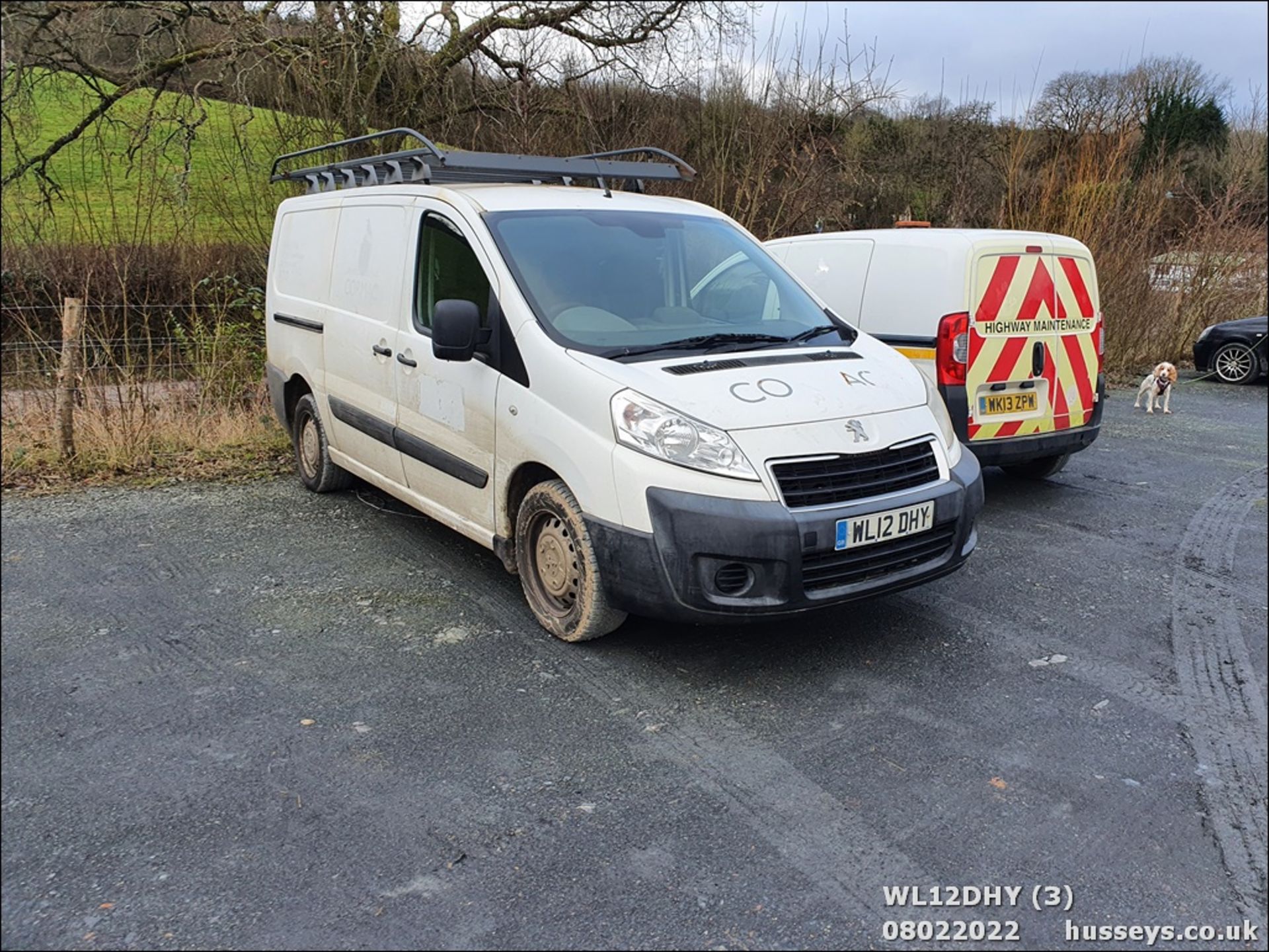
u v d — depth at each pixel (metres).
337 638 4.14
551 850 2.72
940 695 3.70
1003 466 6.53
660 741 3.32
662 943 2.38
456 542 5.48
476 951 2.34
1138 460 8.08
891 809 2.95
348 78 10.15
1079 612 4.58
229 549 5.31
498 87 12.12
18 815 2.84
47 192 9.80
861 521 3.63
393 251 5.12
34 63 10.89
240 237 9.55
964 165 15.19
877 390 4.04
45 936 2.35
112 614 4.38
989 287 5.99
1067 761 3.24
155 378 8.12
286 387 6.56
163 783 3.03
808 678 3.82
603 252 4.55
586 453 3.75
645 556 3.58
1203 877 2.66
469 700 3.60
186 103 10.08
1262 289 15.54
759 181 11.43
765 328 4.55
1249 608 4.67
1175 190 14.62
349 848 2.71
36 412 7.37
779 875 2.64
